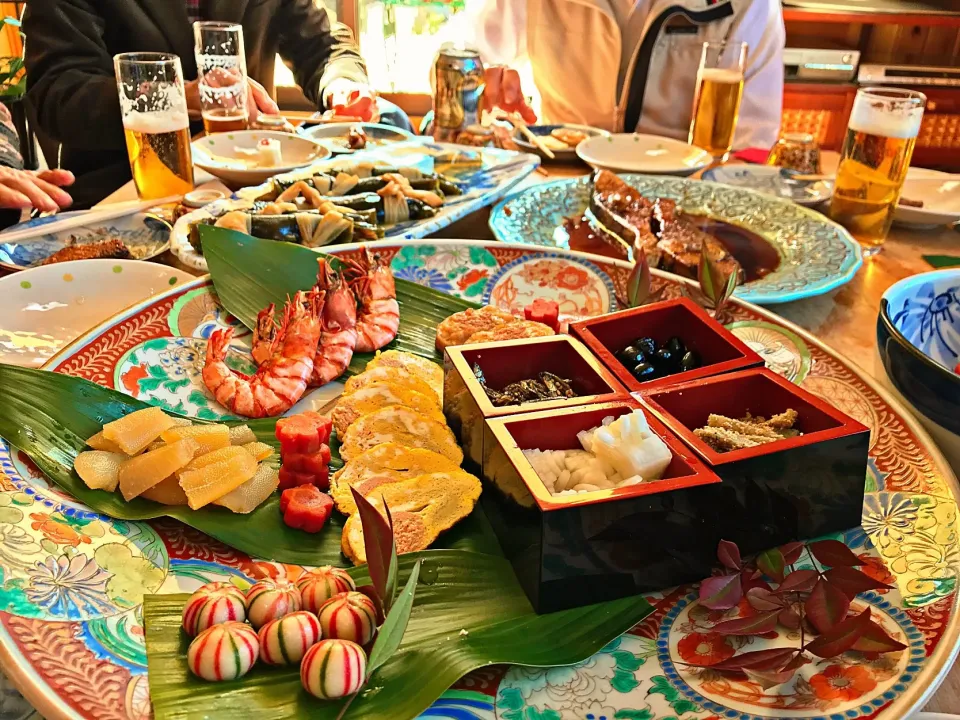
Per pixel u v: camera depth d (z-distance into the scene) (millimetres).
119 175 3131
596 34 3691
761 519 1021
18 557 901
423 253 1757
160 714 729
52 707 721
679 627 934
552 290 1715
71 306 1592
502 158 2512
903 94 1956
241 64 2699
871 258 1986
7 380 1166
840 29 5812
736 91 2650
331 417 1278
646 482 958
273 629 788
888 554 1014
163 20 3627
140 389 1301
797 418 1127
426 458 1155
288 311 1419
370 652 815
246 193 2105
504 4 3988
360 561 984
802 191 2328
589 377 1227
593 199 2104
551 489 1038
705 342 1330
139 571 951
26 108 3949
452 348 1250
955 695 859
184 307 1502
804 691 803
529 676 847
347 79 3623
